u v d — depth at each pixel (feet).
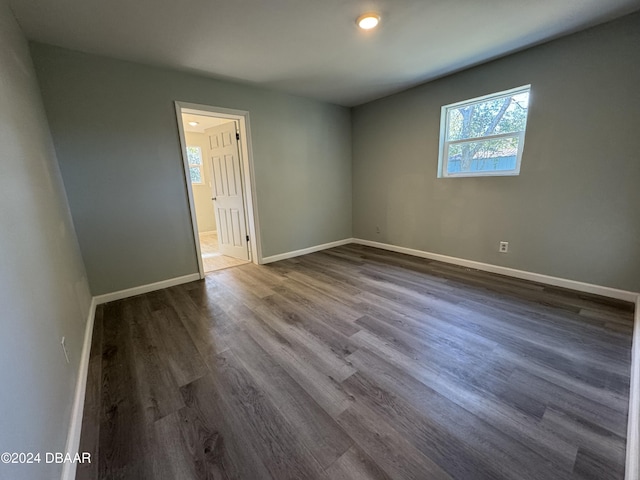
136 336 7.19
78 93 8.30
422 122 12.44
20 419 2.80
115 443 4.22
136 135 9.39
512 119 10.00
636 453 3.67
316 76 10.73
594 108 8.05
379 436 4.21
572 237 8.98
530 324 7.15
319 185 15.08
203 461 3.91
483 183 10.89
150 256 10.13
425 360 5.92
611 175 8.05
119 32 7.19
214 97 10.91
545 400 4.78
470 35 7.93
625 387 4.99
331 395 5.04
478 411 4.61
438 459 3.83
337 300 9.00
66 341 5.00
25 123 5.36
